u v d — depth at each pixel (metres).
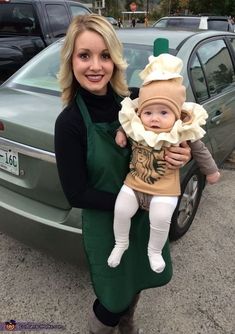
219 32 4.21
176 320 2.57
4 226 2.72
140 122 1.66
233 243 3.42
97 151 1.72
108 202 1.78
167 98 1.62
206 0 32.09
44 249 2.61
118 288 1.98
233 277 2.99
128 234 1.84
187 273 3.00
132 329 2.38
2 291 2.75
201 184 3.55
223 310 2.67
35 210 2.55
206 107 3.48
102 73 1.67
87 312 2.61
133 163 1.74
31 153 2.47
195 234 3.51
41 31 7.21
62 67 1.71
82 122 1.69
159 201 1.72
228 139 4.18
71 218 2.41
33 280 2.86
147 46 3.40
